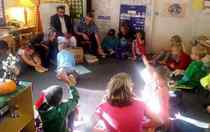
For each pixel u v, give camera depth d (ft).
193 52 12.62
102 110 5.91
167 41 18.83
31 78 13.88
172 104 10.22
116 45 18.69
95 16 19.83
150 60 17.24
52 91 6.89
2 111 6.62
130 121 5.65
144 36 18.76
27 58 15.12
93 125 6.57
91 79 13.89
